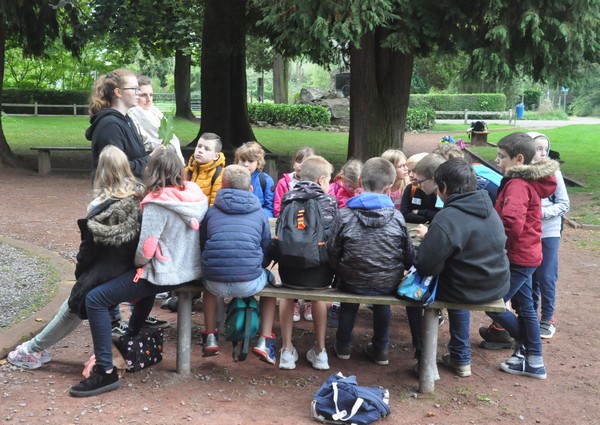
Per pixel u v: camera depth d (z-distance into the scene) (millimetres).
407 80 12523
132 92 4652
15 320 5086
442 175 4055
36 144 19922
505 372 4504
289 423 3678
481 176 4926
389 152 5262
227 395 4016
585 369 4590
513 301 4609
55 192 11789
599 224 9695
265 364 4531
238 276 3984
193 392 4035
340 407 3703
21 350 4309
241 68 19219
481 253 3904
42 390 3979
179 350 4242
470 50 10883
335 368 4504
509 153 4312
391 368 4531
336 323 5352
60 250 7516
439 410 3896
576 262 7672
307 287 4219
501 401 4039
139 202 3957
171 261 4016
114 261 3943
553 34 10398
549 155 5488
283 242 4125
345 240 4098
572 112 54031
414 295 3908
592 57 11250
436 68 39969
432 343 4066
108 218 3846
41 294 5754
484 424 3744
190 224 3994
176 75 33062
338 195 5344
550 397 4129
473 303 3965
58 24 15539
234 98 19328
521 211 4168
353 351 4836
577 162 17141
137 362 4246
